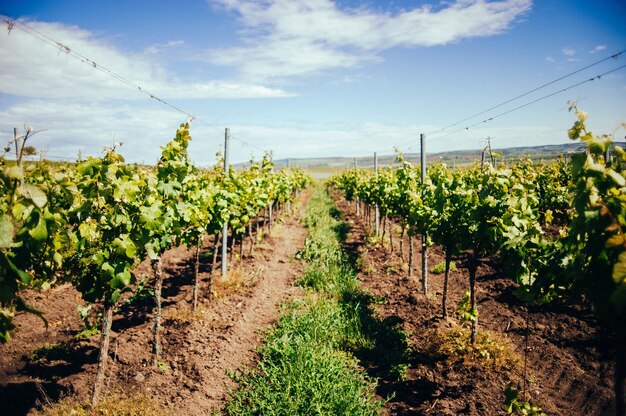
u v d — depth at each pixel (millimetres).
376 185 15703
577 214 3391
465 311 6750
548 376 6172
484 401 5484
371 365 6660
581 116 3178
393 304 9375
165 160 6328
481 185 6438
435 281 10922
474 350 6664
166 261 12773
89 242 4461
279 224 20688
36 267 4230
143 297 8906
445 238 7664
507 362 6434
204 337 7047
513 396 4535
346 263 12938
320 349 6766
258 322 8258
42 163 3703
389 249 14961
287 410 4980
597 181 3117
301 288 10531
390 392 5867
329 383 5496
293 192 30250
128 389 5352
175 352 6457
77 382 5387
